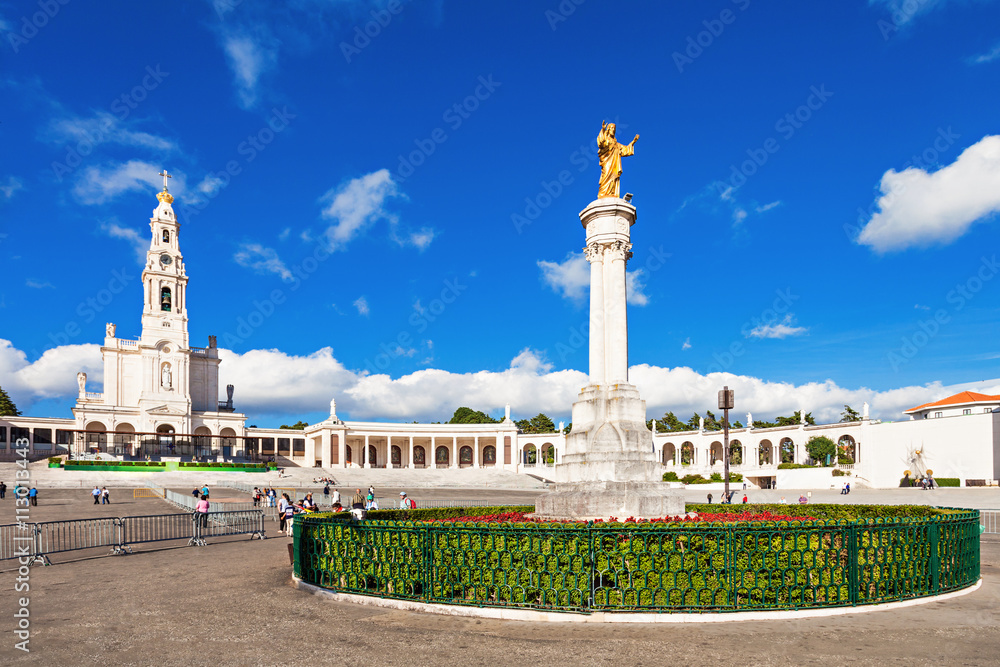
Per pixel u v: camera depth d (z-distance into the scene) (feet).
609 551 36.65
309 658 30.14
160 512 124.98
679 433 303.68
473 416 471.62
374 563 40.73
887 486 215.51
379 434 345.92
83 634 34.40
